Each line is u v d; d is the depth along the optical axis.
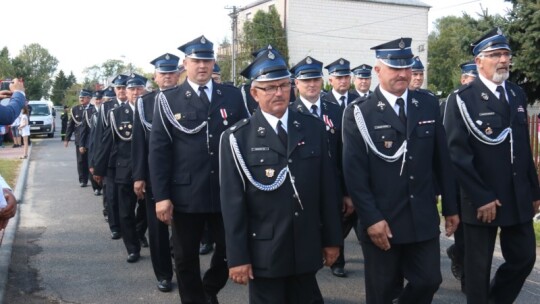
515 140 4.10
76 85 86.88
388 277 3.68
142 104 5.25
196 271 4.45
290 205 3.26
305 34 36.03
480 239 4.15
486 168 4.09
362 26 37.12
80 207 9.48
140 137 5.19
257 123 3.36
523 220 4.05
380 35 37.72
